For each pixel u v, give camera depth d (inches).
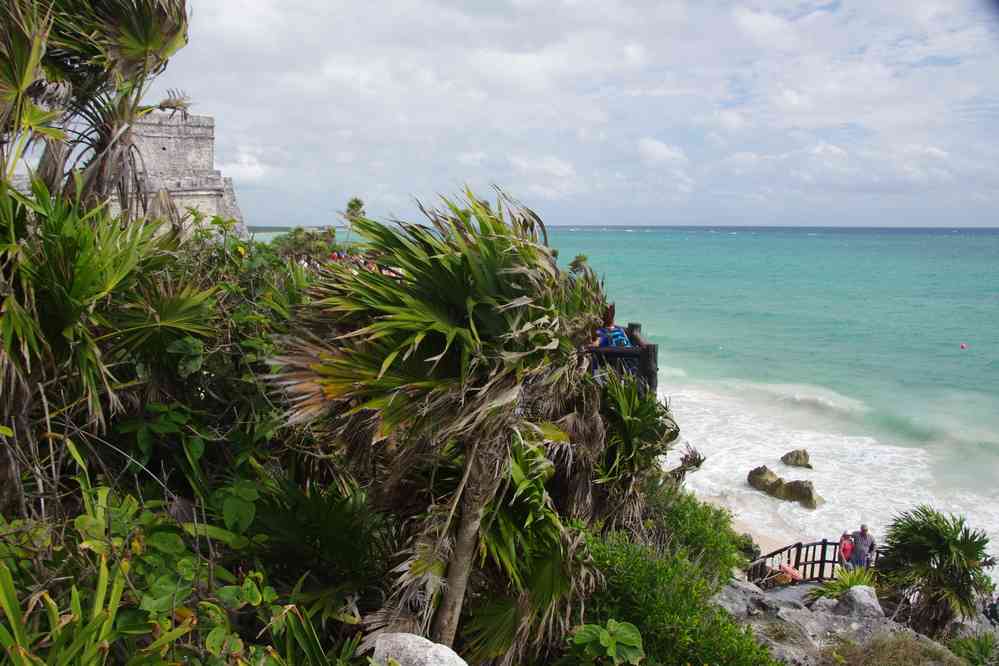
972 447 989.2
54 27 179.6
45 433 136.3
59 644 96.1
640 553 241.9
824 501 809.5
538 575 167.8
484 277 143.0
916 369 1546.5
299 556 158.4
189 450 158.9
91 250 133.6
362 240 144.6
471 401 141.5
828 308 2593.5
